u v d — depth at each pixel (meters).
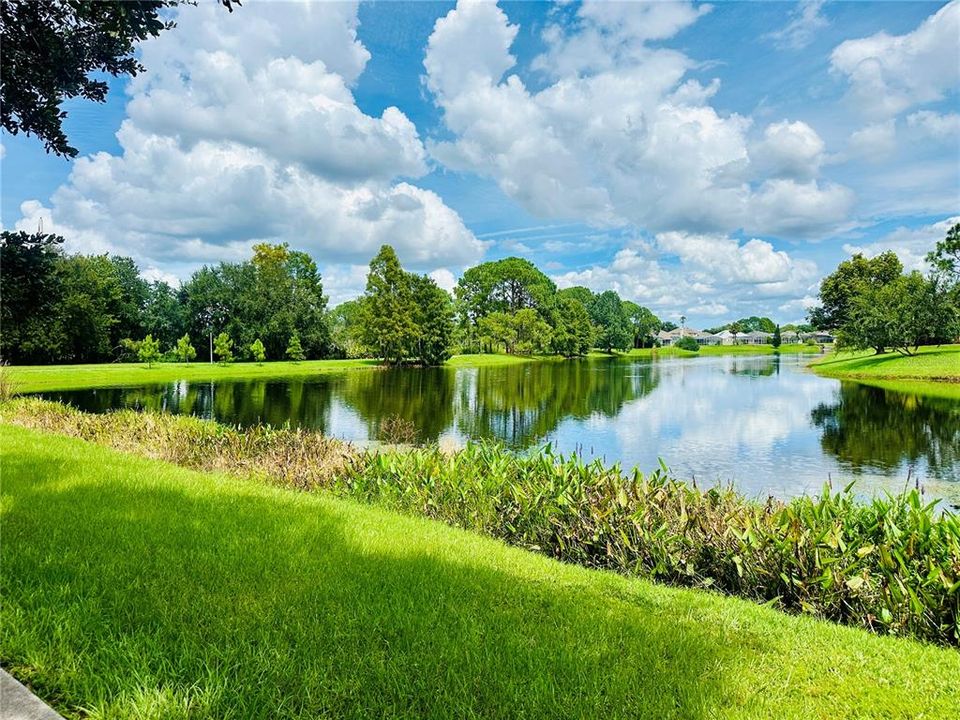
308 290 68.81
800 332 179.50
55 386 31.80
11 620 3.06
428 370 55.66
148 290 64.88
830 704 2.76
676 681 2.88
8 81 4.84
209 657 2.85
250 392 31.53
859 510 5.14
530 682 2.80
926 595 3.98
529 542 5.96
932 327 47.03
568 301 95.56
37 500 5.36
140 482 6.35
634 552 5.23
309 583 3.85
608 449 15.96
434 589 3.94
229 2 4.77
